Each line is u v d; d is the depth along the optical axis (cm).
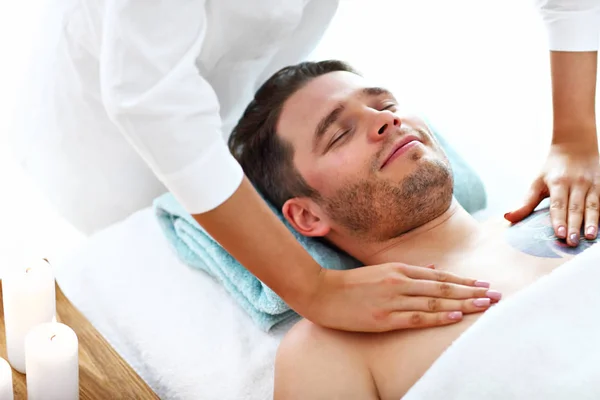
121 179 186
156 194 194
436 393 113
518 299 118
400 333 128
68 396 120
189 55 109
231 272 151
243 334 148
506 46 248
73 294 166
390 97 152
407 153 141
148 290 161
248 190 114
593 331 113
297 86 152
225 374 141
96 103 169
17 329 130
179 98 107
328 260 149
